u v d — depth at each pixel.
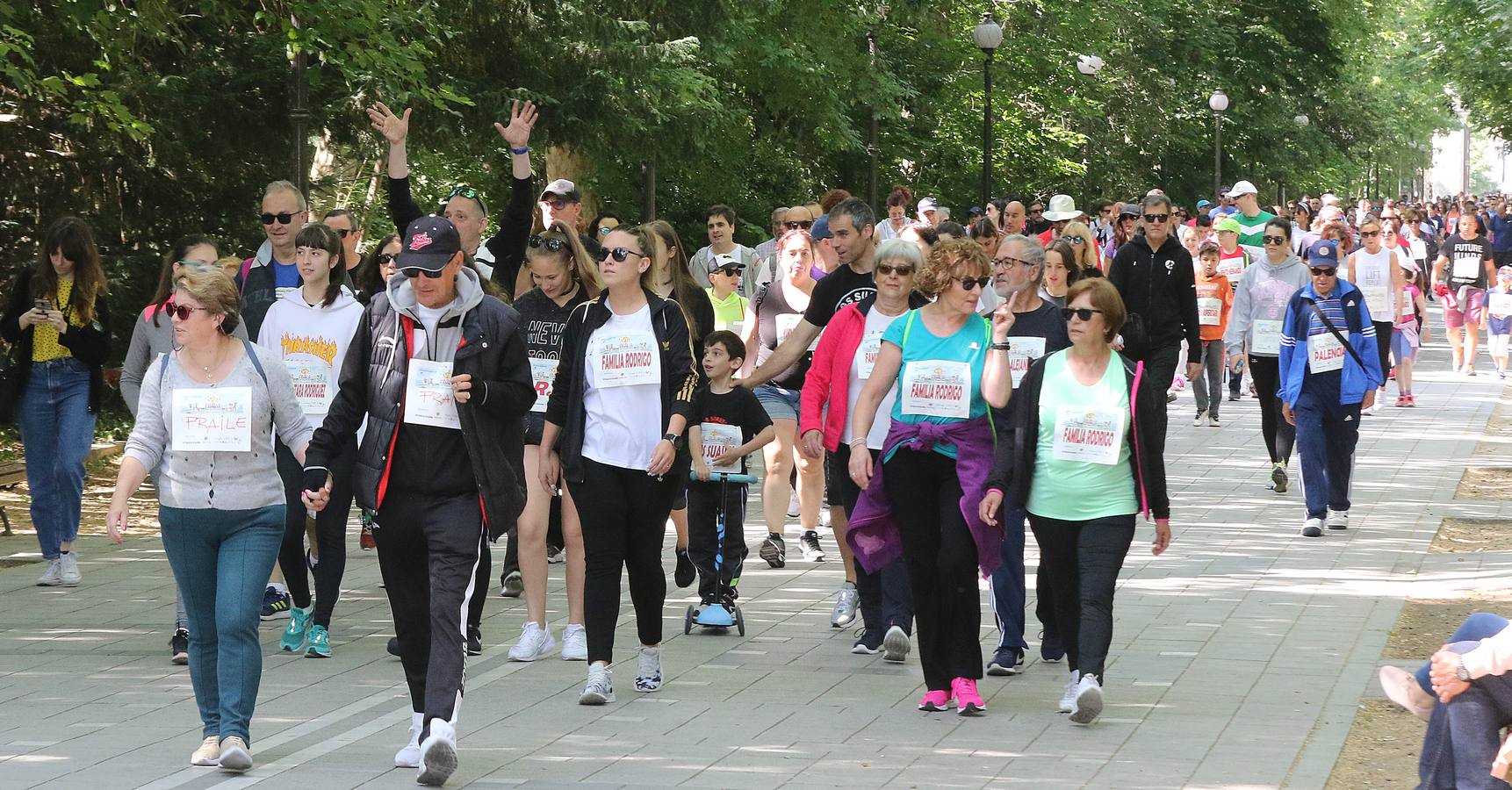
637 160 30.00
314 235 12.43
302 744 9.98
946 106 50.41
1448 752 7.57
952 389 10.46
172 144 24.70
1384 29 88.62
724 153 38.19
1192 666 11.82
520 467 9.88
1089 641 10.10
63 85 19.75
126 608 14.15
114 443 23.70
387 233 34.12
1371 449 24.00
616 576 10.93
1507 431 25.98
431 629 9.39
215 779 9.21
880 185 47.53
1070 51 57.84
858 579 12.48
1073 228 16.34
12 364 15.06
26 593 14.77
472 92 26.84
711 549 13.18
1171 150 71.50
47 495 15.12
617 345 10.80
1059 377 10.33
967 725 10.34
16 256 25.44
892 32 46.38
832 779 9.18
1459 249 35.16
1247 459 23.30
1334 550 16.52
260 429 9.56
